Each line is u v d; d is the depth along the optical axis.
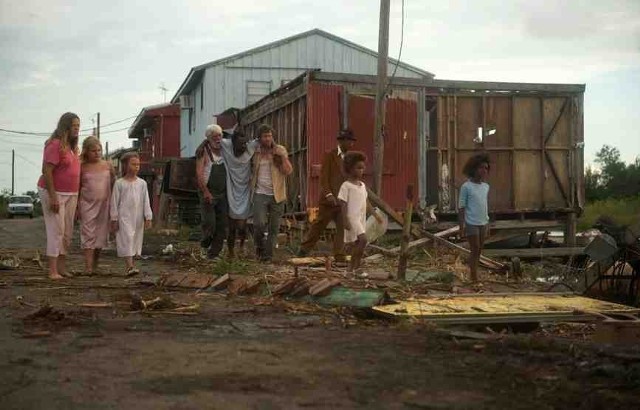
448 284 8.88
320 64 34.47
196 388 3.87
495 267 11.73
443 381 4.06
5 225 33.22
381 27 15.39
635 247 9.10
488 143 17.73
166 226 26.64
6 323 5.87
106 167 9.96
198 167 11.50
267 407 3.53
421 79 17.20
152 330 5.63
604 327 6.13
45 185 9.20
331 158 11.12
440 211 17.39
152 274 10.07
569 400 3.70
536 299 7.39
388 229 16.47
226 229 11.72
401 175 17.02
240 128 11.71
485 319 6.27
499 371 4.29
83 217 9.93
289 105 18.52
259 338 5.33
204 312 6.57
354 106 16.75
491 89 17.66
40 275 9.72
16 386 3.90
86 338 5.27
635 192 46.91
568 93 18.14
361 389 3.87
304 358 4.62
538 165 18.00
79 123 9.39
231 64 33.59
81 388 3.86
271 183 11.66
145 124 46.34
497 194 17.78
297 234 16.23
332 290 7.21
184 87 36.72
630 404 3.62
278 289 7.57
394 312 6.29
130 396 3.71
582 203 18.16
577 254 16.75
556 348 4.93
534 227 18.00
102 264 12.04
